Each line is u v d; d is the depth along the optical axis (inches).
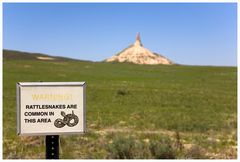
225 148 647.1
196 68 4803.2
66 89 322.7
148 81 3125.0
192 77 3705.7
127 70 4352.9
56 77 3267.7
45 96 320.5
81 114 324.2
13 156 533.6
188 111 1380.4
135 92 2106.3
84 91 324.5
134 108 1443.2
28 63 4429.1
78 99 324.2
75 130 323.6
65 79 3161.9
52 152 327.3
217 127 941.8
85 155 550.0
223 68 4675.2
